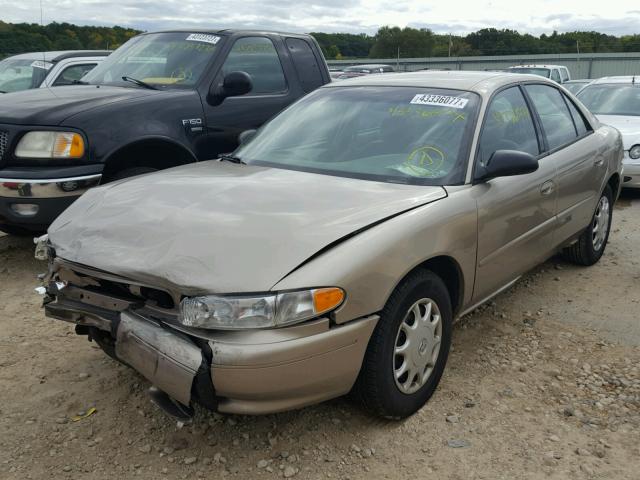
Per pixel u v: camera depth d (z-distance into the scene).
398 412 3.03
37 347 3.90
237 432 3.03
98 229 2.98
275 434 3.00
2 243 5.91
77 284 3.02
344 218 2.85
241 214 2.87
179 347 2.52
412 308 3.01
